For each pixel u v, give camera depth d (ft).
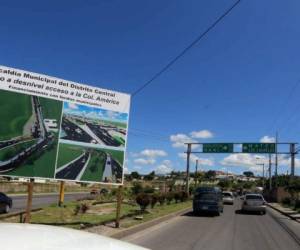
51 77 53.62
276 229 76.48
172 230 65.87
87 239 10.88
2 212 79.10
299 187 175.94
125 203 109.09
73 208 76.89
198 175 368.68
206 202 102.73
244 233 67.10
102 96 57.67
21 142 51.47
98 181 57.00
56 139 53.78
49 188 219.82
